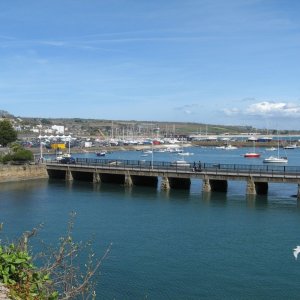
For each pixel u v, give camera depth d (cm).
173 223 5200
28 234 1500
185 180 8162
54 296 1187
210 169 7938
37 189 7988
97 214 5700
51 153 17138
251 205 6425
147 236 4562
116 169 8644
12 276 1203
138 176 8638
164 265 3638
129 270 3497
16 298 1113
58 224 5069
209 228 4953
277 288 3173
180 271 3500
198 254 3950
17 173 9269
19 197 7050
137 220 5356
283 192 7869
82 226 4981
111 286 3166
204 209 6097
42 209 6009
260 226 5047
